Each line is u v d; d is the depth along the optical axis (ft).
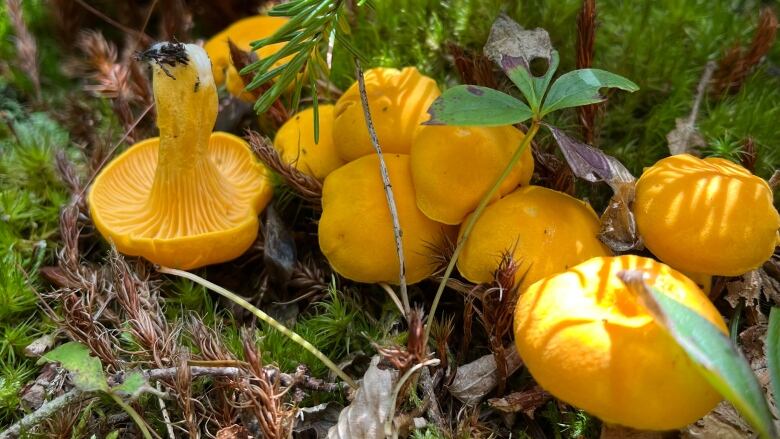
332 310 0.86
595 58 1.02
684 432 0.74
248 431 0.78
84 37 1.06
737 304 0.82
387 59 1.04
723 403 0.75
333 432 0.77
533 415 0.80
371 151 0.85
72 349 0.74
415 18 1.06
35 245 0.94
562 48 1.03
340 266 0.83
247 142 0.98
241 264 0.94
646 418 0.65
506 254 0.74
